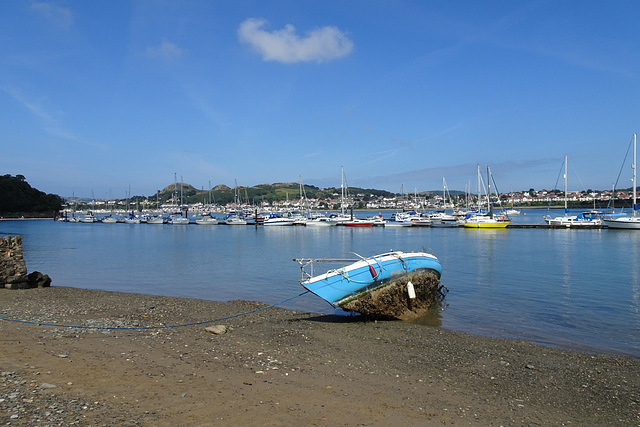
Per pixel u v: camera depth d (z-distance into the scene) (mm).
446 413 8688
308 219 113188
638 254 43250
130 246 60125
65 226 127312
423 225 99375
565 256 42094
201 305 20422
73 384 8844
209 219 124562
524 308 20094
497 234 74562
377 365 11836
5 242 24641
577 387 10508
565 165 94625
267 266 37969
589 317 18328
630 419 8797
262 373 10469
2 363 9977
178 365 10703
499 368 11844
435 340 14719
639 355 13398
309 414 8094
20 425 6781
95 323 15727
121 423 7098
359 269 17531
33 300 20906
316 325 16781
